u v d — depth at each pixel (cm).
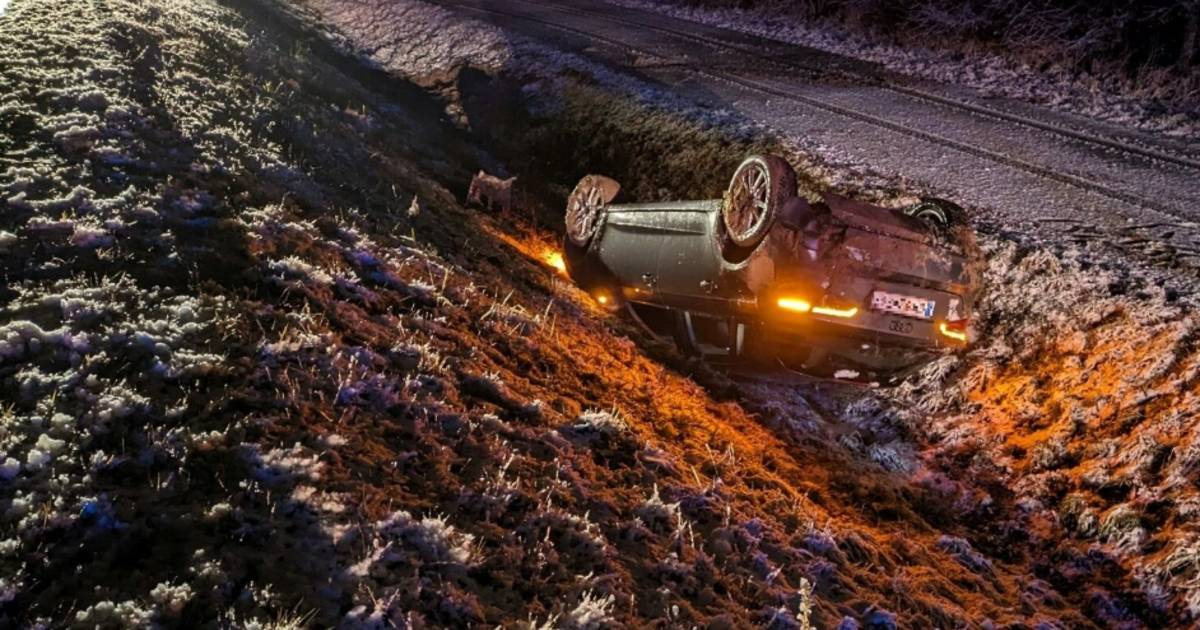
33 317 543
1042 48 2241
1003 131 1738
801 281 792
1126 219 1248
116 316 568
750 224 827
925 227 829
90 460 437
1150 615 682
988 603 655
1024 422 946
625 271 1084
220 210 793
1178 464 764
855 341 825
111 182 766
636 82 2150
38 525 390
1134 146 1620
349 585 408
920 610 596
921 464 932
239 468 462
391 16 3206
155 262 658
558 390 743
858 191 1443
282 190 939
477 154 2095
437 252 1000
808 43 2664
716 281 883
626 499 582
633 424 712
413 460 529
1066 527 794
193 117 1052
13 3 1298
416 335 704
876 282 802
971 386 1033
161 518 415
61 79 980
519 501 523
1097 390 915
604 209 1145
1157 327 934
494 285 983
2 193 682
